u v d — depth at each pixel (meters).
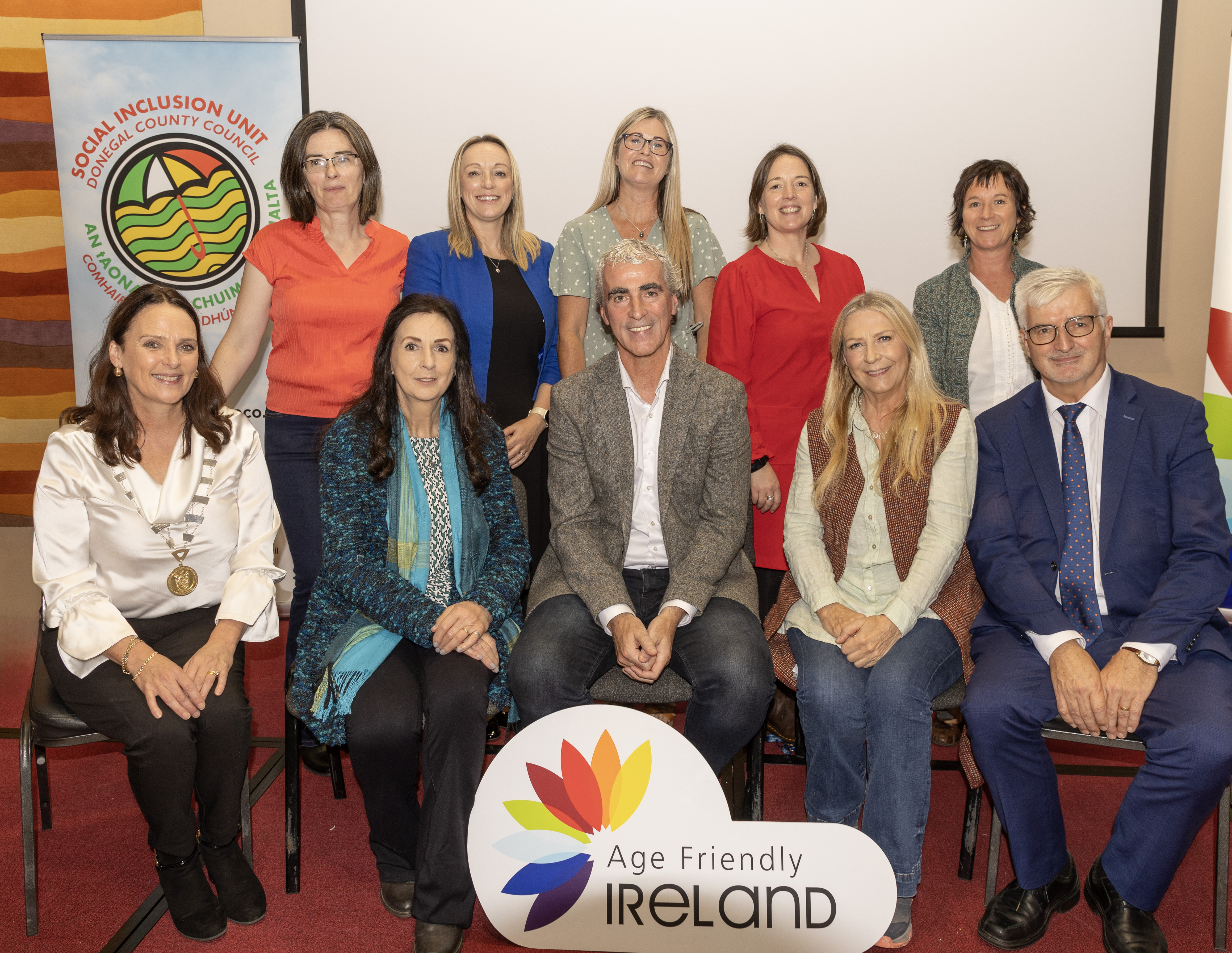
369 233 2.61
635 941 1.71
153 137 3.43
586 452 2.11
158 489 1.94
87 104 3.40
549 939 1.72
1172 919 1.90
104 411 1.91
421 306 1.98
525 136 3.64
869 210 3.66
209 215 3.48
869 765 1.87
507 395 2.57
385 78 3.60
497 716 2.13
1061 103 3.57
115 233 3.47
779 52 3.57
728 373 2.53
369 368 2.51
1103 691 1.77
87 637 1.79
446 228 3.01
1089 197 3.63
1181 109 3.66
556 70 3.59
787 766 2.67
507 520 2.11
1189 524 1.89
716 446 2.09
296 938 1.84
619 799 1.73
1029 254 3.68
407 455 2.04
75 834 2.25
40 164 3.58
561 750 1.74
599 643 2.01
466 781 1.77
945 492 2.02
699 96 3.61
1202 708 1.72
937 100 3.58
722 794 1.71
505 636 2.02
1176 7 3.49
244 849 2.10
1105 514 1.96
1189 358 3.81
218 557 2.00
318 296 2.47
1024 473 2.04
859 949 1.67
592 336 2.67
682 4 3.55
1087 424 2.02
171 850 1.80
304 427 2.50
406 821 1.90
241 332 2.54
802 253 2.67
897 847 1.81
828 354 2.57
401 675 1.88
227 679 1.86
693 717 1.94
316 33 3.57
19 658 3.41
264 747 2.71
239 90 3.43
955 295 2.63
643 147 2.56
